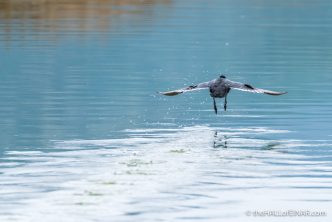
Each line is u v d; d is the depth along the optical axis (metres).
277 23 70.75
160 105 37.84
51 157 27.50
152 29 63.69
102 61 49.62
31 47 53.94
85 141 30.08
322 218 21.78
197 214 21.70
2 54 51.06
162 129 32.47
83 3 77.00
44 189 23.45
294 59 52.03
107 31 61.91
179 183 24.05
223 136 31.22
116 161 26.67
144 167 25.77
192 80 44.59
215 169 25.84
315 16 76.94
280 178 25.34
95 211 21.53
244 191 23.84
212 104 38.66
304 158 27.92
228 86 24.69
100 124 33.34
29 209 21.67
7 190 23.39
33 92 40.00
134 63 49.25
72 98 38.84
